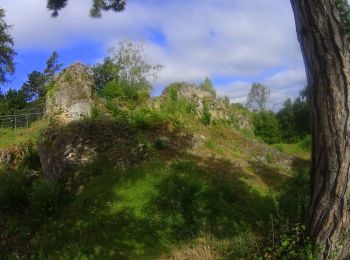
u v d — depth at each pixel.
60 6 10.90
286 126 35.88
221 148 15.41
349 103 6.60
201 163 13.41
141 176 11.94
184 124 16.14
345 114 6.61
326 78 6.70
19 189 13.12
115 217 10.39
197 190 10.55
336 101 6.64
